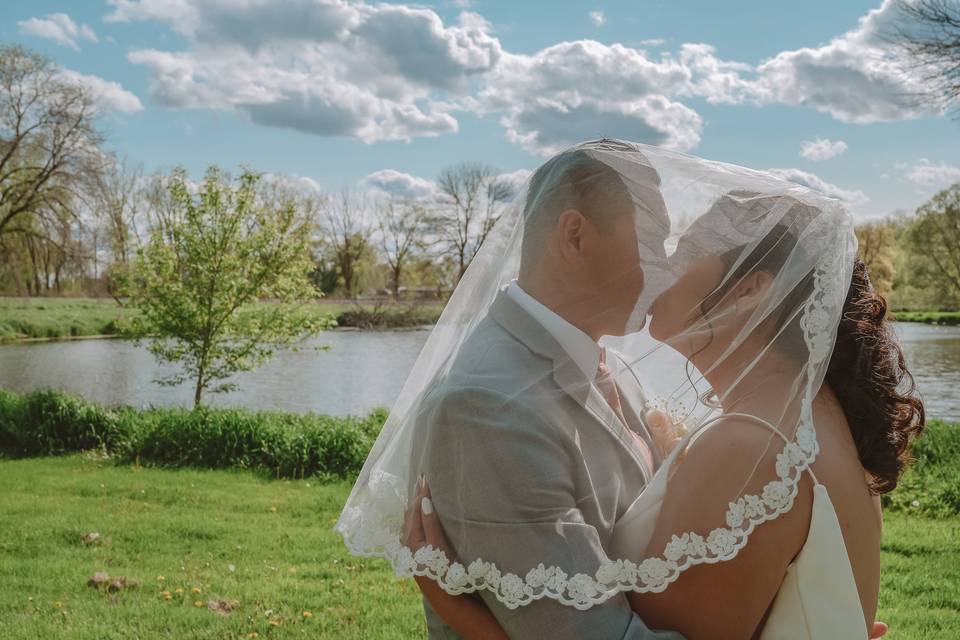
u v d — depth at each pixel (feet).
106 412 35.22
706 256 4.39
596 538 3.94
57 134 105.29
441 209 152.56
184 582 15.58
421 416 4.35
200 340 43.37
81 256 108.47
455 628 4.20
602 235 4.39
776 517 3.85
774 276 4.32
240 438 30.35
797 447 3.90
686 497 3.99
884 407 4.38
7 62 102.47
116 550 17.95
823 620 3.84
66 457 31.71
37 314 117.91
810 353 4.08
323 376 73.51
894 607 14.07
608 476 4.28
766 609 3.98
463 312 4.91
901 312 171.53
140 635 12.80
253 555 17.74
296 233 43.60
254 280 42.37
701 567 3.92
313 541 18.90
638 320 4.51
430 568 4.05
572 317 4.42
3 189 106.32
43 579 15.67
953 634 12.69
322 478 27.22
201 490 25.07
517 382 4.14
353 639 12.69
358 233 186.70
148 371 75.00
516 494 3.86
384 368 79.82
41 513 21.52
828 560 3.84
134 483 26.04
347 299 169.78
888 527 19.56
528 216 4.64
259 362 43.78
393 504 4.58
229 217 41.34
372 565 16.93
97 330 119.75
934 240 168.04
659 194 4.54
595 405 4.45
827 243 4.29
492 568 3.86
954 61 46.14
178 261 42.16
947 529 19.35
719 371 4.43
